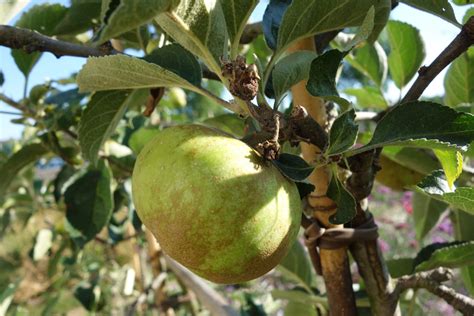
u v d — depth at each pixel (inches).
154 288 24.9
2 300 23.1
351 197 9.3
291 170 9.4
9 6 12.2
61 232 28.9
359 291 14.4
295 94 12.0
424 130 8.6
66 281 35.2
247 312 18.7
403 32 16.7
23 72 19.1
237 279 9.2
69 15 16.8
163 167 8.9
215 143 9.0
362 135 17.1
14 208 31.3
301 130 9.5
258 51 21.0
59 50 12.1
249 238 8.6
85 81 10.4
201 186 8.5
